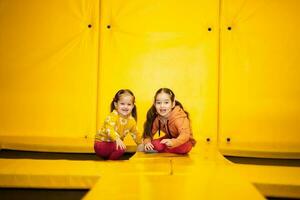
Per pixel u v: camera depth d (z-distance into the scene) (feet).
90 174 6.60
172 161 7.93
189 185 5.58
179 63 12.35
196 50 12.34
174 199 4.86
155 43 12.44
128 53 12.41
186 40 12.39
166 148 9.15
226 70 12.17
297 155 10.38
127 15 12.54
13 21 12.54
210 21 12.40
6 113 12.27
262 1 12.37
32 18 12.55
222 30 12.33
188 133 9.00
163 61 12.39
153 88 12.30
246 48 12.21
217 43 12.32
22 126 12.21
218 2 12.42
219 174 6.41
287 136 11.84
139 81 12.34
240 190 5.30
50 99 12.26
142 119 12.09
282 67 12.07
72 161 7.95
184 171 6.68
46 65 12.38
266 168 7.38
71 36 12.46
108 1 12.54
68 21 12.51
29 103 12.26
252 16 12.32
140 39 12.46
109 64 12.37
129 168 7.01
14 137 11.74
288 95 11.98
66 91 12.28
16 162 7.77
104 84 12.30
